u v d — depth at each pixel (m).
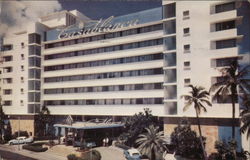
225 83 31.94
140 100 46.81
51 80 58.81
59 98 56.81
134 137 39.22
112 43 50.72
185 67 38.44
